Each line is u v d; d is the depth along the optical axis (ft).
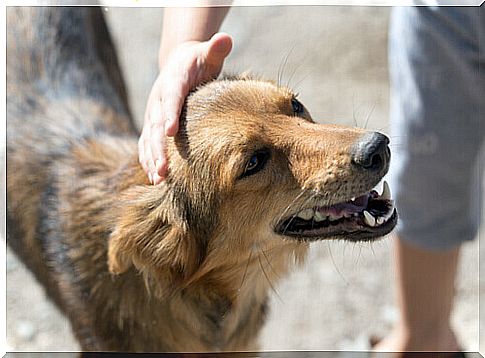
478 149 4.29
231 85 3.79
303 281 5.05
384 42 6.35
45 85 4.69
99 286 4.11
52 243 4.29
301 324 4.89
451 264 4.44
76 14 4.96
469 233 4.42
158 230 3.80
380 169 3.64
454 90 4.21
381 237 3.75
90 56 4.91
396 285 4.61
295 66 6.21
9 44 4.77
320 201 3.67
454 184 4.32
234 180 3.71
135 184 3.98
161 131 3.75
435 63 4.19
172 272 3.88
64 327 4.83
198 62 3.77
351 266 5.11
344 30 6.44
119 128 4.58
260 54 6.30
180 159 3.77
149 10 6.45
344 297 4.99
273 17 6.56
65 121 4.50
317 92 6.03
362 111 5.88
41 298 4.91
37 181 4.40
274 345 4.79
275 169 3.71
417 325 4.54
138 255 3.80
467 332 4.81
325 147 3.66
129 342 4.09
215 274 3.95
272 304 4.94
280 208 3.74
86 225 4.13
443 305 4.50
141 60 6.21
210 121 3.73
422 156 4.29
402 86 4.29
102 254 4.08
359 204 3.74
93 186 4.15
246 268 3.96
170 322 4.03
